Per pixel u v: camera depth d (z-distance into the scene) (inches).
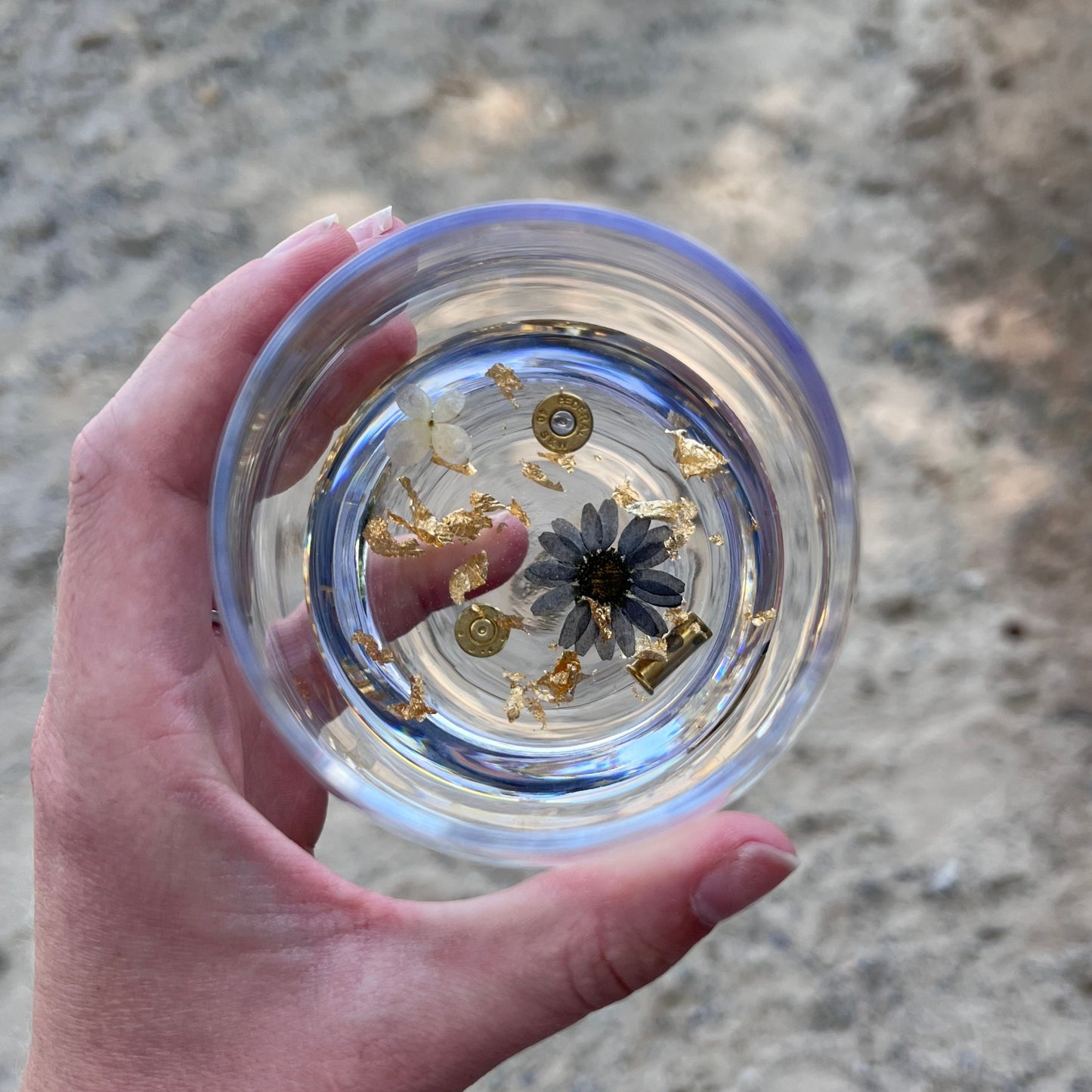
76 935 8.6
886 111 16.0
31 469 15.8
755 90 16.2
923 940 13.9
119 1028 8.4
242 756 9.2
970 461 15.0
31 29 17.3
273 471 8.3
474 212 7.8
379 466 8.9
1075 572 14.7
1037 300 15.4
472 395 8.9
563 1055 13.7
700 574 8.6
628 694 8.6
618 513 8.7
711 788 7.2
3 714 15.1
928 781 14.2
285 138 16.5
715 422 8.7
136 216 16.5
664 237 7.8
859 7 16.4
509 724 8.6
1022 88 16.0
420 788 8.0
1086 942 13.8
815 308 15.4
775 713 7.5
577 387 8.9
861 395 15.2
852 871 14.1
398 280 8.2
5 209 16.7
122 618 8.7
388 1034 8.3
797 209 15.7
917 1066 13.6
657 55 16.4
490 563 8.8
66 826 8.6
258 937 8.4
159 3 17.2
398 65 16.6
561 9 16.6
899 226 15.6
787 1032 13.7
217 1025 8.3
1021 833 14.1
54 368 16.1
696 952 13.9
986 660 14.5
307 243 9.2
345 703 8.4
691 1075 13.6
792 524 8.3
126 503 8.9
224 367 9.0
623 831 7.2
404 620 8.8
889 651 14.6
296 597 8.5
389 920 8.5
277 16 17.0
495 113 16.3
